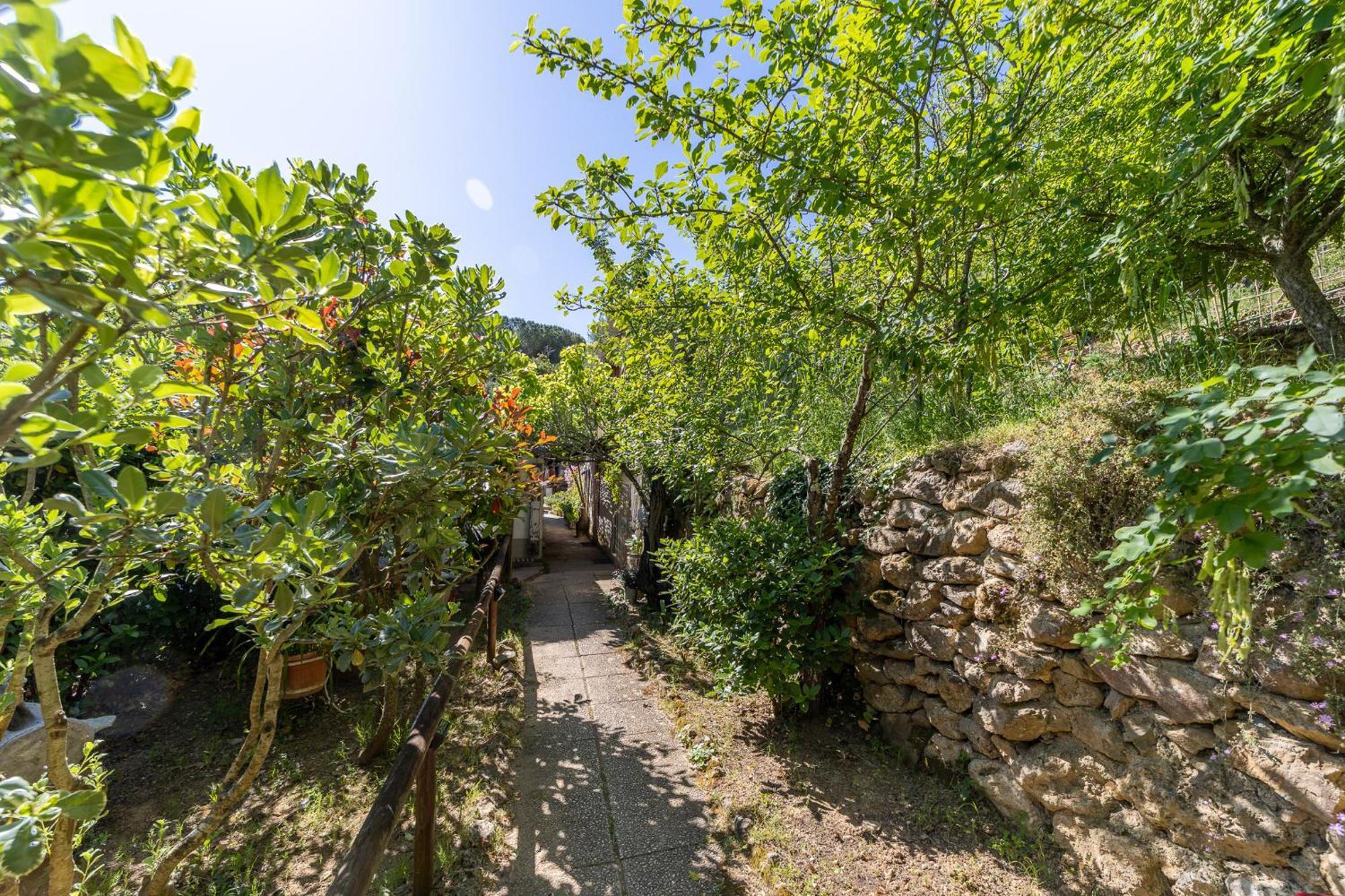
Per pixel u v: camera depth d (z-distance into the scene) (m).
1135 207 2.08
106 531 1.05
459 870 2.33
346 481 2.25
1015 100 2.30
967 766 2.73
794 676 3.29
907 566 3.18
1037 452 2.40
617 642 5.35
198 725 3.38
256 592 1.27
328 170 2.04
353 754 3.19
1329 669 1.55
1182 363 2.38
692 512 6.18
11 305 0.61
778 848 2.44
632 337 4.47
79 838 1.33
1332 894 1.51
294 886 2.22
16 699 1.22
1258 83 1.52
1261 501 0.88
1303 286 2.20
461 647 2.71
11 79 0.44
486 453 2.57
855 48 2.21
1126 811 2.07
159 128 0.59
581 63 2.34
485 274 2.83
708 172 2.54
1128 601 1.38
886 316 2.91
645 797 2.86
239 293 0.76
